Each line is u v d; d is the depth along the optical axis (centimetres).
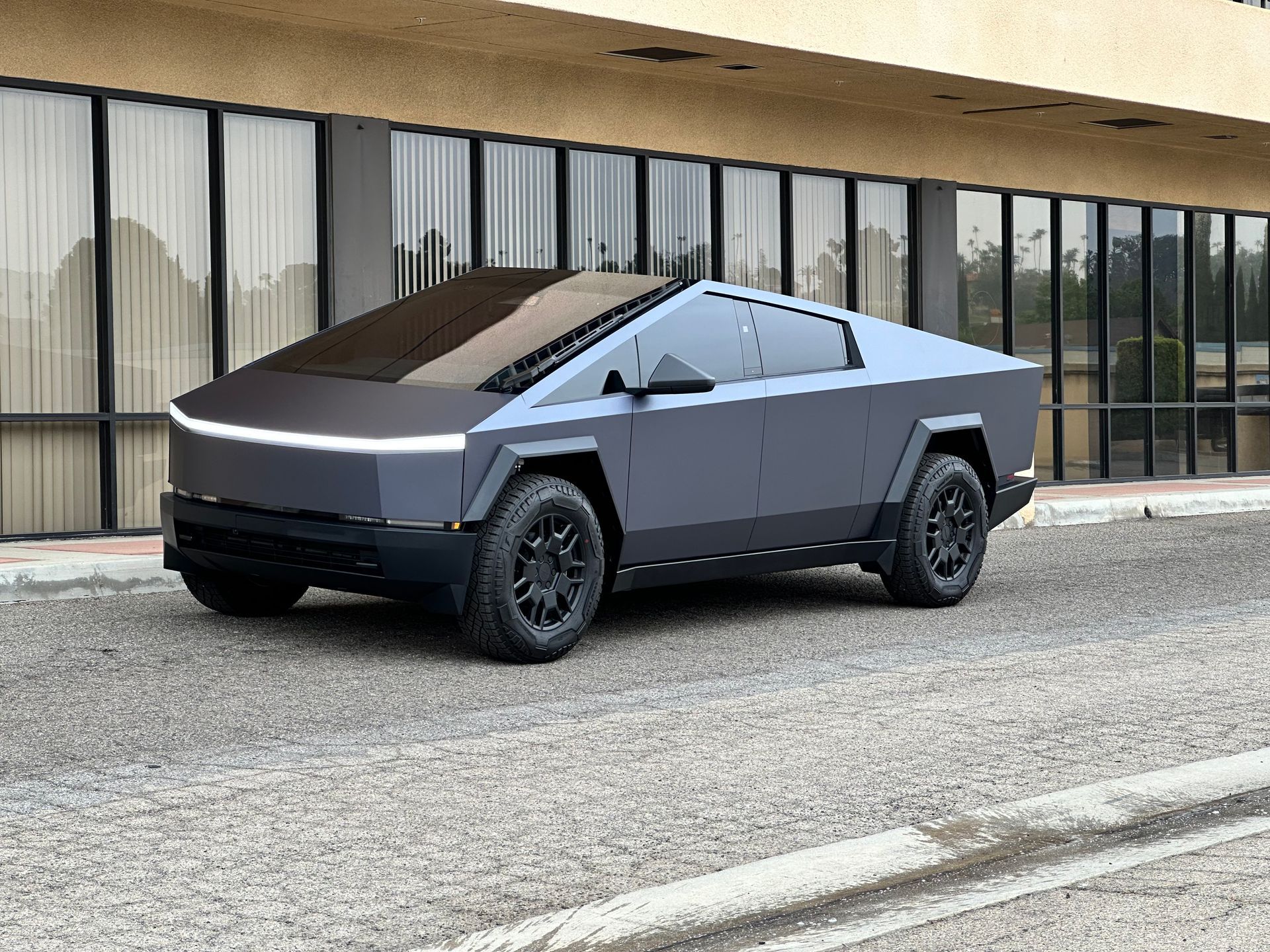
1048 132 1670
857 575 973
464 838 432
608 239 1333
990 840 441
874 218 1539
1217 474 1872
